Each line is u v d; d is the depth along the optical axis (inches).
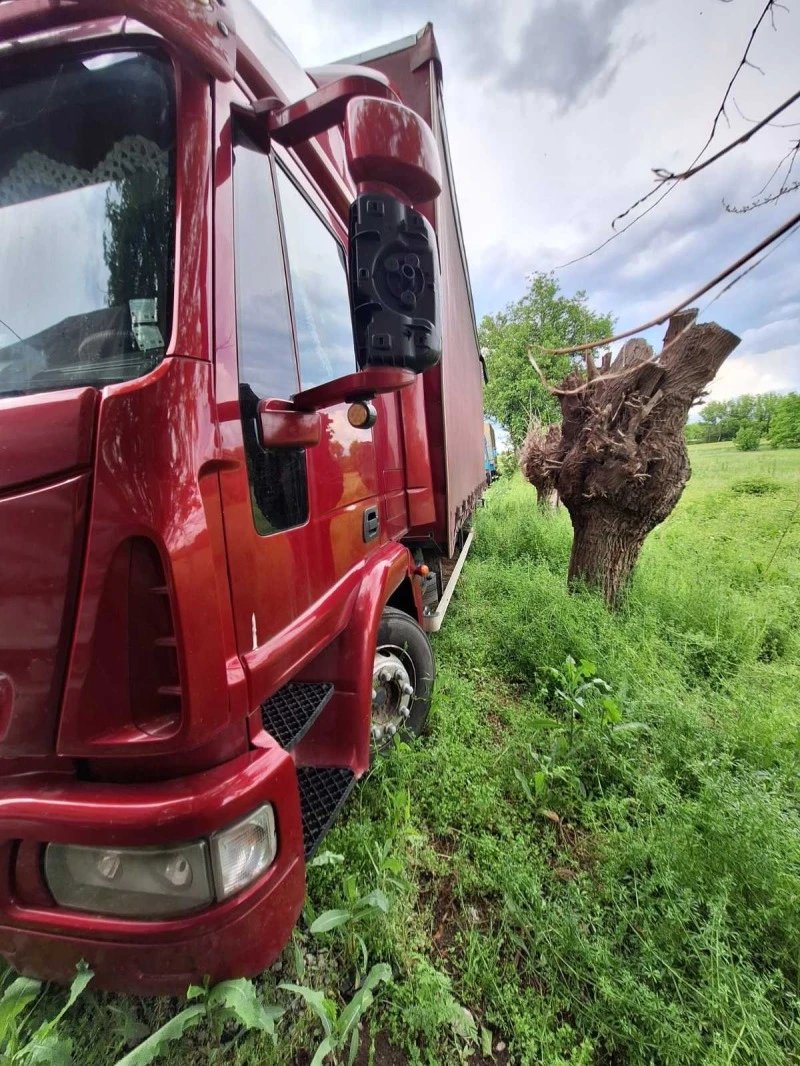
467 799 83.3
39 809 36.8
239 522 44.1
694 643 140.7
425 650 100.3
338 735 69.1
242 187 50.0
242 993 40.5
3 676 37.3
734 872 67.4
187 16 36.2
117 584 36.1
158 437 35.9
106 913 39.7
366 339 46.3
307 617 58.0
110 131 42.3
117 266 41.4
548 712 113.1
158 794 37.4
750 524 290.5
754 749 94.7
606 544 173.3
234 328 44.2
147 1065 49.2
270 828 43.0
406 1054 52.7
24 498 35.6
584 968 59.0
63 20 38.9
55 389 41.7
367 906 59.3
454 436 145.1
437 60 108.4
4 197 45.6
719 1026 53.3
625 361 163.0
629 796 88.0
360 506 79.2
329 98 45.6
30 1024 51.3
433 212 115.9
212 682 38.7
